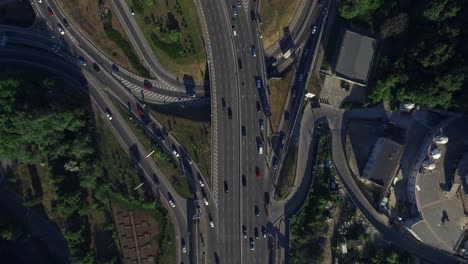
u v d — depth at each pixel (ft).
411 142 464.65
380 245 463.83
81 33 500.33
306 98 486.38
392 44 472.03
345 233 467.11
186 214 489.26
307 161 483.10
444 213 430.61
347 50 467.93
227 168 488.44
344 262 465.06
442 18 422.82
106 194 487.61
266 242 481.87
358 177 471.62
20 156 469.57
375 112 476.95
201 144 491.31
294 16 494.18
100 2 497.05
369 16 477.36
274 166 484.74
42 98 473.26
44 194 488.85
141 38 497.87
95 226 486.38
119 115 497.05
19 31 502.38
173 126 495.41
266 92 490.90
